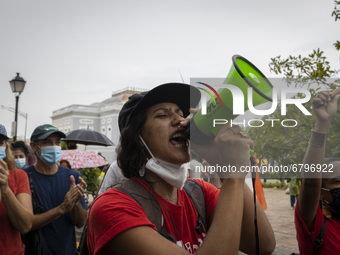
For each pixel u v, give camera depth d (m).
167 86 1.10
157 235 0.92
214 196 1.24
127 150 1.15
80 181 2.58
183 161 1.10
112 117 48.91
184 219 1.11
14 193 2.16
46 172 2.64
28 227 2.09
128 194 1.04
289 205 7.30
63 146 10.08
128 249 0.90
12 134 11.15
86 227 1.17
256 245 1.08
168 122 1.12
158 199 1.08
